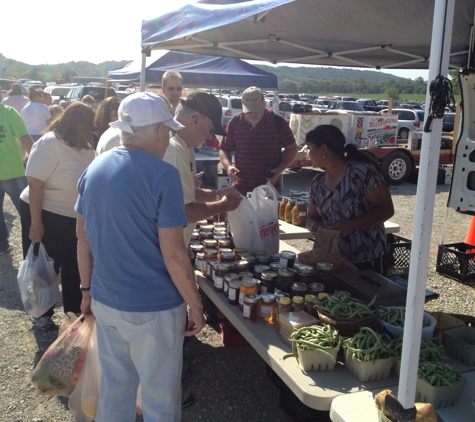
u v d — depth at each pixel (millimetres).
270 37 3689
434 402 1655
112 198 1829
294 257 2686
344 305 2016
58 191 3307
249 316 2312
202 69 9766
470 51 2422
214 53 4609
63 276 3504
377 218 2805
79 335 2451
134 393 2082
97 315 2008
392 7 2793
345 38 3678
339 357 2018
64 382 2432
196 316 2037
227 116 16969
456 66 4230
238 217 2918
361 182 2828
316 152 2908
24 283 3318
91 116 3326
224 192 2938
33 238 3309
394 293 2279
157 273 1909
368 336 1868
